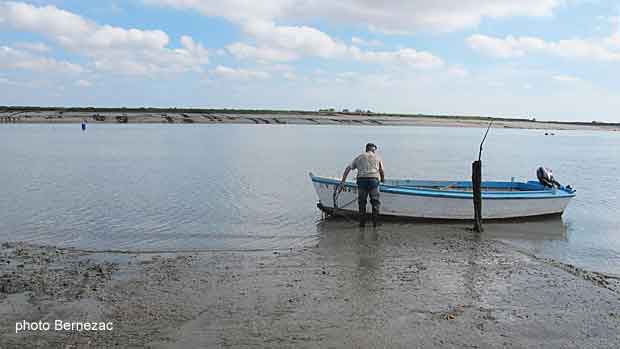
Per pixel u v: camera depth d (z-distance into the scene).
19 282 7.97
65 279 8.20
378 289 7.72
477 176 12.14
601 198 18.70
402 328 6.28
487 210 13.34
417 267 8.95
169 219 13.80
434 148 49.62
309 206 15.95
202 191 18.84
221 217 14.11
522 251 10.33
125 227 12.75
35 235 11.80
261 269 8.80
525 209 13.74
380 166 12.63
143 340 5.93
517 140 74.81
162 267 8.95
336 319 6.54
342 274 8.50
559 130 150.00
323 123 132.88
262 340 5.93
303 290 7.66
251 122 124.50
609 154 45.03
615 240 11.73
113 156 33.19
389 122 143.75
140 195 17.73
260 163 30.14
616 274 8.95
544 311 6.91
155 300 7.23
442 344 5.86
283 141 54.91
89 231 12.27
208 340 5.93
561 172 28.92
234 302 7.14
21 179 21.62
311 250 10.20
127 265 9.11
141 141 49.72
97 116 112.56
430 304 7.11
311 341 5.91
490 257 9.72
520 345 5.87
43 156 32.53
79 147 40.53
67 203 15.98
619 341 6.01
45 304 7.06
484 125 152.88
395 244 10.76
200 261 9.36
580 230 12.84
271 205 16.09
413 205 13.20
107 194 17.86
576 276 8.55
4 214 14.16
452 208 13.23
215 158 32.97
